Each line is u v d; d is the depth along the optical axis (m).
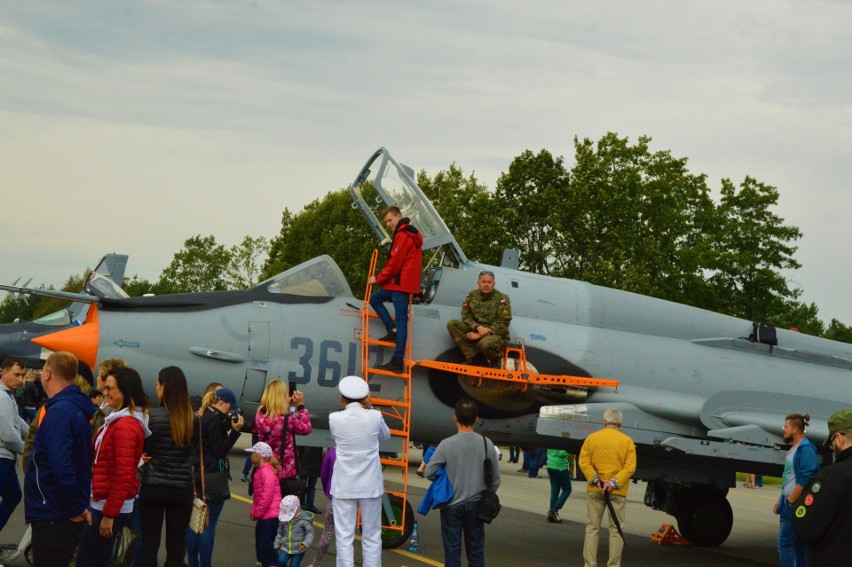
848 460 5.34
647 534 14.81
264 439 9.16
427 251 14.35
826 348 14.41
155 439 7.00
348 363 11.23
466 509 7.85
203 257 85.44
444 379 11.52
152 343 10.66
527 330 12.12
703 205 49.28
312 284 11.75
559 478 14.66
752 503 20.92
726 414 12.01
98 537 6.71
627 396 12.03
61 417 6.27
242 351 10.92
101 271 32.97
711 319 13.62
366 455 8.12
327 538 9.00
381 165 12.03
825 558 5.23
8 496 8.85
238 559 9.73
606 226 40.31
